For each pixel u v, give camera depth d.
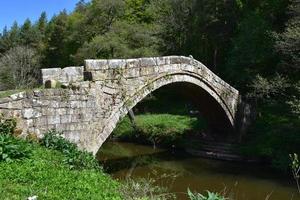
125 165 23.27
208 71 22.84
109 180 10.04
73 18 54.12
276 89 26.34
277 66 27.70
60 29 55.62
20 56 48.88
